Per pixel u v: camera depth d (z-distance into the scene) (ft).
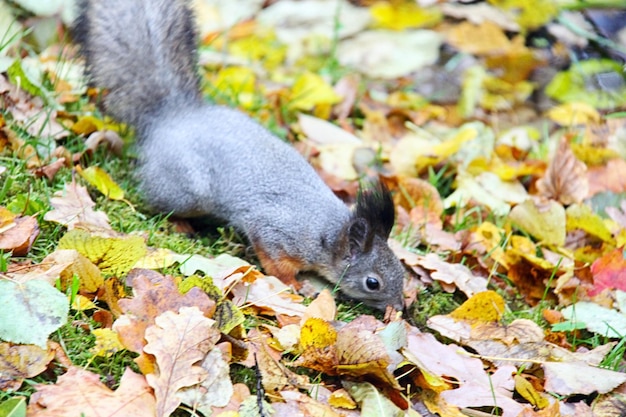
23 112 22.30
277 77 31.07
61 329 15.92
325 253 21.30
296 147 26.43
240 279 18.57
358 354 16.30
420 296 21.17
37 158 20.92
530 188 26.96
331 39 33.53
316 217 21.42
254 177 21.54
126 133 23.26
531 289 22.26
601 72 33.09
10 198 19.20
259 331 17.40
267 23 33.91
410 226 23.11
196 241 21.01
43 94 23.08
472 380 17.66
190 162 21.29
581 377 18.17
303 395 15.84
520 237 23.59
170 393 14.78
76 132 22.85
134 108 22.74
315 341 16.85
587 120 29.86
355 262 20.88
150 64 22.95
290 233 21.22
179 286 17.19
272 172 21.63
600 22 34.60
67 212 18.88
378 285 20.67
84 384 14.69
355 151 26.63
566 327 20.25
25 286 15.67
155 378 14.97
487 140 28.19
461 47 33.55
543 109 31.86
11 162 20.33
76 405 14.20
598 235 23.93
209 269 18.75
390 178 25.22
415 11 34.65
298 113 28.25
